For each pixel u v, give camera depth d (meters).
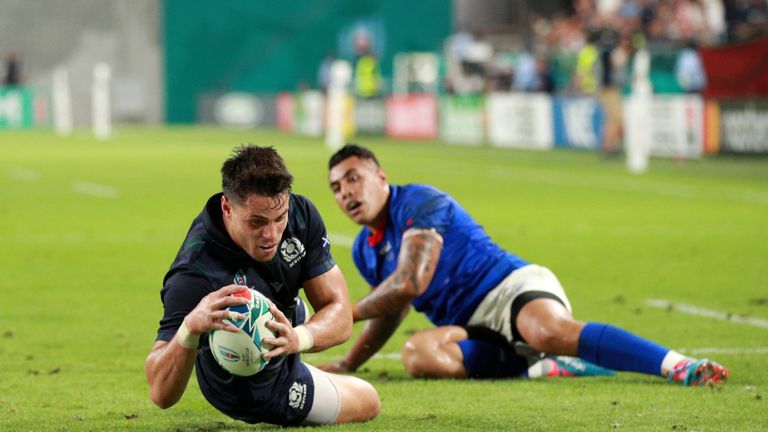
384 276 23.75
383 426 18.66
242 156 15.77
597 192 66.81
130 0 165.38
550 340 22.20
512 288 23.00
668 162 88.56
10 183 71.00
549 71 111.75
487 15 162.50
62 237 46.75
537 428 18.70
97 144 116.06
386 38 164.38
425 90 143.62
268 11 166.00
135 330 28.44
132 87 166.25
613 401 20.73
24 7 161.38
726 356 25.36
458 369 22.98
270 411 17.59
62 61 163.25
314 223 17.16
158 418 19.67
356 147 23.42
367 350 23.66
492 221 52.78
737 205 59.94
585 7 128.00
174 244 45.00
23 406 20.62
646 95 81.69
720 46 85.19
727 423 19.03
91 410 20.33
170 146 113.31
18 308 31.41
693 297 33.62
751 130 78.56
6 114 149.50
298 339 16.22
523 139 103.69
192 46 167.00
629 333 22.11
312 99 138.38
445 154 99.69
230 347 15.77
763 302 32.75
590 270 38.84
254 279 16.72
